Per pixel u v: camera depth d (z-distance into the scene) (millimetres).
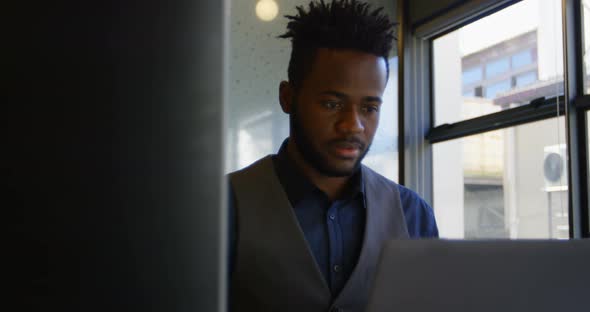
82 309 120
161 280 125
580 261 326
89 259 121
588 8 2275
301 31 696
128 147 122
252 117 2871
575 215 2246
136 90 123
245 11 2904
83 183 120
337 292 693
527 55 2604
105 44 122
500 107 2777
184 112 126
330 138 670
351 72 651
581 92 2291
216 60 129
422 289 308
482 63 2916
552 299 319
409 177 3232
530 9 2584
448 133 3109
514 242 320
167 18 126
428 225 806
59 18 120
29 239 117
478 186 2904
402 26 3309
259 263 675
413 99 3297
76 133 120
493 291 313
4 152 117
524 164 2604
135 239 123
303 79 684
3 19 117
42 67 119
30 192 118
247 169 766
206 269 127
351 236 729
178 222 125
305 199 729
